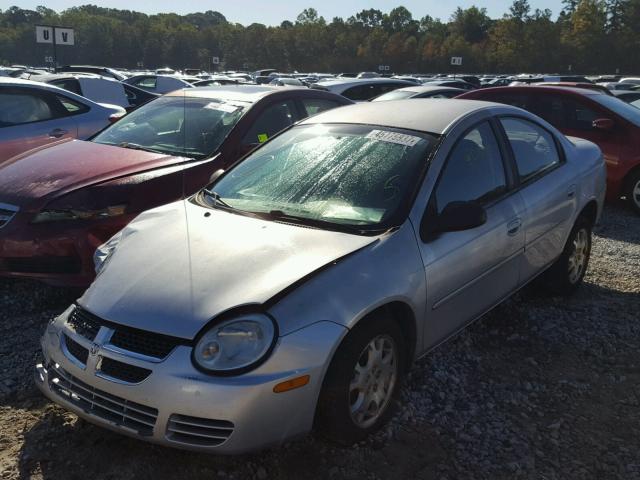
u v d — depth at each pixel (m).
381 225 3.22
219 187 3.93
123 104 12.03
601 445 3.10
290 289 2.73
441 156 3.57
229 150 5.42
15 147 6.84
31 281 4.99
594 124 8.03
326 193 3.52
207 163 5.20
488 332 4.35
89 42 115.31
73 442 3.00
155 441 2.60
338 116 4.23
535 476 2.86
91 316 2.86
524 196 4.10
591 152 5.23
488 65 102.50
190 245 3.13
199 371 2.54
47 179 4.72
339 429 2.81
